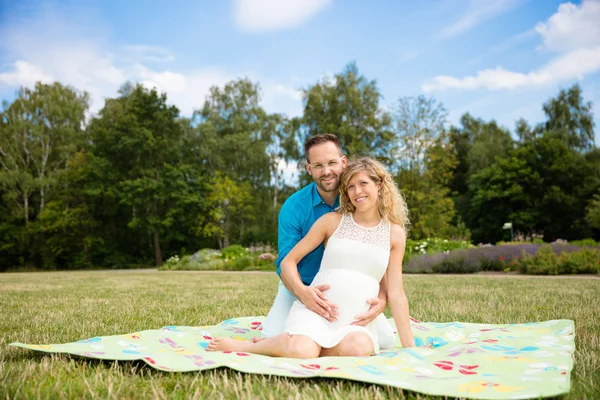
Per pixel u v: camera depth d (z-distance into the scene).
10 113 34.56
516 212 32.78
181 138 36.03
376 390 1.89
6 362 2.46
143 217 32.62
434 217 24.47
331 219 3.15
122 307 5.61
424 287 8.02
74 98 36.06
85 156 33.97
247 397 1.84
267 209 35.97
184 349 2.96
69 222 32.25
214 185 33.34
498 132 42.31
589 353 2.63
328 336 2.79
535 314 4.52
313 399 1.83
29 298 6.88
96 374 2.13
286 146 33.22
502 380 2.06
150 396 1.90
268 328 3.23
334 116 29.75
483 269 13.80
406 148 25.25
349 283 2.93
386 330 3.17
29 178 32.72
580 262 11.66
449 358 2.54
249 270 19.48
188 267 22.33
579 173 31.59
